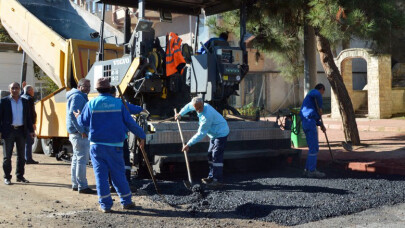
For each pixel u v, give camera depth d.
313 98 7.71
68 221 4.99
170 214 5.30
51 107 9.97
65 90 9.57
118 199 6.18
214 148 6.68
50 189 6.88
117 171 5.47
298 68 12.80
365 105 20.94
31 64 14.63
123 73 7.84
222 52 7.74
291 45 11.65
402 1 9.00
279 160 8.41
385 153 9.60
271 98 25.25
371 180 7.11
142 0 7.48
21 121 7.32
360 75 25.52
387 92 18.86
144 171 7.55
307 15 8.66
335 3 8.10
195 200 5.89
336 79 11.12
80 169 6.52
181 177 7.71
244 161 8.22
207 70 7.64
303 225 4.82
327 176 7.67
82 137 6.47
